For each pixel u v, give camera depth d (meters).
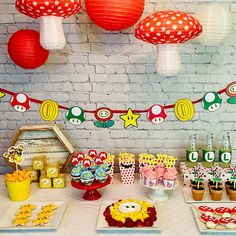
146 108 2.42
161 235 1.75
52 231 1.81
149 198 2.11
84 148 2.50
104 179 2.06
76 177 2.07
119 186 2.29
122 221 1.80
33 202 2.07
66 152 2.37
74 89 2.42
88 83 2.41
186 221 1.87
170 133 2.45
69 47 2.36
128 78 2.39
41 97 2.44
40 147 2.36
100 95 2.42
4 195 2.20
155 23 1.86
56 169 2.25
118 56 2.36
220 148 2.36
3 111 2.47
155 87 2.39
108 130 2.46
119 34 2.33
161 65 1.99
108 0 1.89
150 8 2.30
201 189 2.05
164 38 1.87
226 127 2.42
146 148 2.48
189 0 2.28
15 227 1.82
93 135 2.48
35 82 2.42
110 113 2.44
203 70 2.36
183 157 2.48
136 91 2.40
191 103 2.40
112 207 1.89
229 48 2.32
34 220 1.85
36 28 2.35
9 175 2.12
